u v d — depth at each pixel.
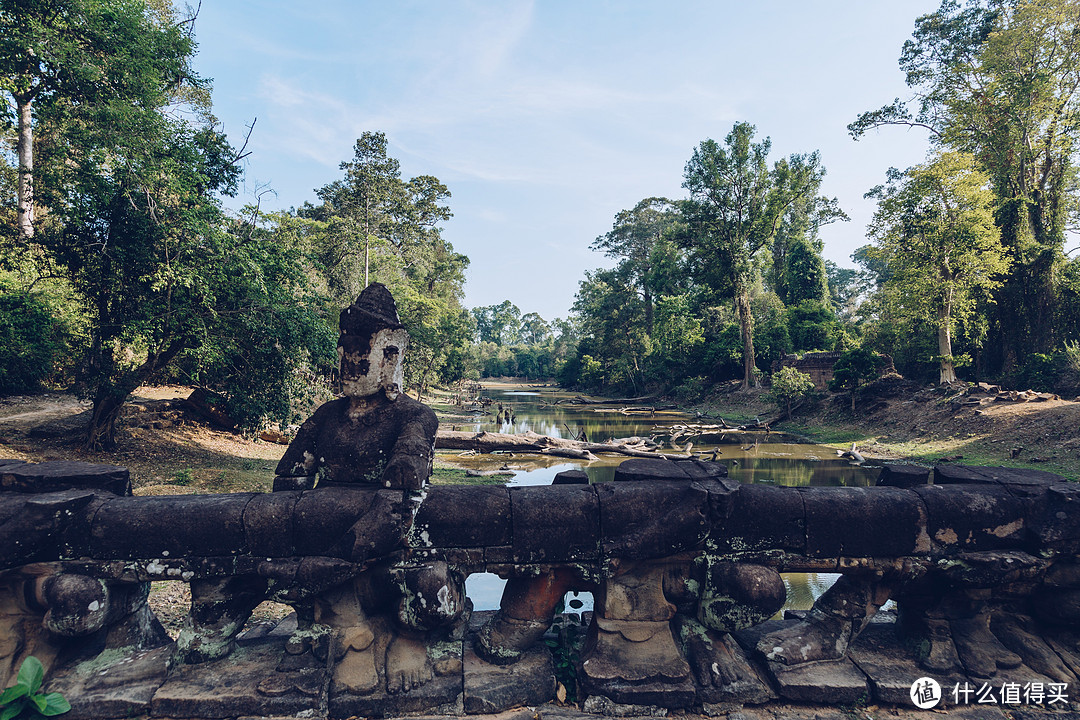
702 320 46.72
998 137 23.19
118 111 9.45
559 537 3.30
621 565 3.36
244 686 3.19
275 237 12.96
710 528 3.34
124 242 10.09
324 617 3.29
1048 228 23.50
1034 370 20.53
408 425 3.49
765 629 3.91
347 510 3.21
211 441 14.04
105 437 11.22
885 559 3.41
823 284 42.94
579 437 20.94
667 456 17.66
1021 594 3.48
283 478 3.63
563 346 86.69
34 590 3.19
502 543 3.34
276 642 3.66
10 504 3.09
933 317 22.73
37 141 12.88
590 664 3.31
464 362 49.88
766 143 34.41
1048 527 3.31
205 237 10.27
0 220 11.07
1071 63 21.92
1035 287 22.55
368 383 3.57
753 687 3.28
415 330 32.59
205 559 3.25
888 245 23.16
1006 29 23.23
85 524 3.18
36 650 3.21
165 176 9.74
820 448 19.92
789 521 3.38
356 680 3.22
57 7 9.88
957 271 21.48
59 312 15.50
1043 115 22.81
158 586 5.82
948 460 14.80
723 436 23.95
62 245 10.24
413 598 3.16
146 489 9.29
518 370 102.94
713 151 34.69
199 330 10.41
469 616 3.83
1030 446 13.90
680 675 3.26
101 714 3.09
